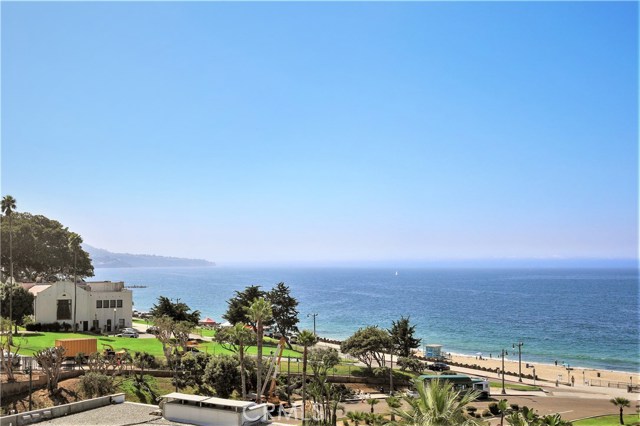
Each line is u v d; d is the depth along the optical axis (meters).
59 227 164.00
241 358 65.25
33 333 104.25
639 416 73.38
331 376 86.56
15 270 152.12
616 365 135.88
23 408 57.69
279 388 72.88
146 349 92.44
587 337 182.38
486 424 26.47
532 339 178.50
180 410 30.55
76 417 31.11
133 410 32.72
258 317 64.19
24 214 162.88
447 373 100.38
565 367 128.12
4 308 105.06
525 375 111.56
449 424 24.89
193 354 77.75
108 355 74.88
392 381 88.75
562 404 81.56
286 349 112.25
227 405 29.62
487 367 126.19
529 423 44.59
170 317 100.75
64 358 75.19
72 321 114.38
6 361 67.81
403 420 28.47
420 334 189.25
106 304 119.31
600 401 84.94
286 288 119.00
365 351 94.44
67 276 164.62
